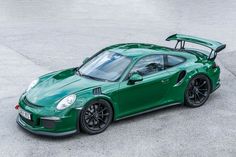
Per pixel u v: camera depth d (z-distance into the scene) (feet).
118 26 55.16
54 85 23.18
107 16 62.34
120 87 22.84
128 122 24.03
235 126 23.59
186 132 22.70
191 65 26.17
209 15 62.95
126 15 63.26
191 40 28.55
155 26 55.21
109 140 21.59
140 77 22.94
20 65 36.70
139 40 46.88
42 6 69.72
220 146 21.07
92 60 25.79
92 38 47.91
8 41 46.14
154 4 73.15
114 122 24.00
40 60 38.50
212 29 52.85
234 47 43.47
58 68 35.99
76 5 71.10
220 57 39.45
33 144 21.12
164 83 24.71
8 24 55.67
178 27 54.39
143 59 24.50
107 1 75.72
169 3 74.38
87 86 22.43
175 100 25.62
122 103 23.16
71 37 48.39
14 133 22.43
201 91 26.81
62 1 75.00
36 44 44.86
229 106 26.76
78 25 55.57
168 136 22.17
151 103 24.59
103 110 22.45
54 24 56.08
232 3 73.87
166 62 25.39
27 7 68.64
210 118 24.71
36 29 52.75
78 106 21.30
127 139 21.75
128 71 23.62
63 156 19.86
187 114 25.34
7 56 39.73
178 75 25.35
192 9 68.44
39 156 19.86
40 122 21.27
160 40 46.85
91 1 75.41
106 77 23.54
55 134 21.12
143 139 21.77
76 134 22.22
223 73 34.22
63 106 21.16
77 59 39.01
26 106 21.98
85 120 21.71
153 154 20.13
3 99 28.12
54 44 44.93
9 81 32.19
